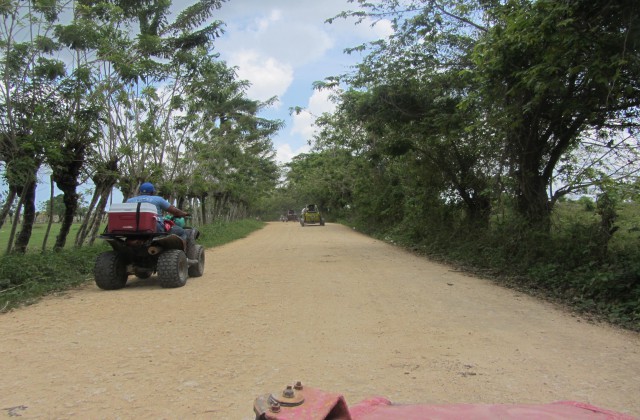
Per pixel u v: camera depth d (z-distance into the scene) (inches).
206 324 253.0
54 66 410.9
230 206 1658.5
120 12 472.4
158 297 330.3
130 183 576.7
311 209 1754.4
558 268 386.6
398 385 167.9
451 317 273.1
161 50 559.5
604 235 379.2
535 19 299.4
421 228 761.6
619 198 386.0
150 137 546.9
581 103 382.6
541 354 206.5
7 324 253.8
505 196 519.2
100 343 217.3
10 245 428.1
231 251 703.7
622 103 386.3
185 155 800.3
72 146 455.5
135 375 176.6
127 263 382.3
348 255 629.9
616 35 295.7
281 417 57.7
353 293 344.2
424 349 211.5
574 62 320.5
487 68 367.6
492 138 522.0
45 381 170.4
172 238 371.2
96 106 450.3
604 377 178.5
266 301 314.3
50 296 336.8
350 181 1491.1
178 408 147.9
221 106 884.6
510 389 165.2
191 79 610.5
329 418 62.7
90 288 373.1
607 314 289.9
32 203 451.8
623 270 320.8
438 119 554.6
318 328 245.8
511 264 452.4
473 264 513.7
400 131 643.5
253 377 175.2
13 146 390.0
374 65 586.2
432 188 751.7
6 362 191.0
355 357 199.6
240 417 141.6
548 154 485.7
